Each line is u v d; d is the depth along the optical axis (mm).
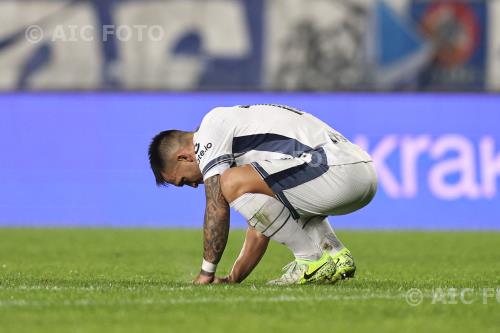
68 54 40812
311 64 40594
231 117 18172
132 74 40844
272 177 17641
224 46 40594
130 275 21766
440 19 40438
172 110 40812
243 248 18531
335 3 40531
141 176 40969
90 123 40969
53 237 35562
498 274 22656
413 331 12688
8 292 16469
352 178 17922
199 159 18125
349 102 40688
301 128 18219
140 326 12984
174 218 40906
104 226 40969
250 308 14500
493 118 40500
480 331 12773
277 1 40531
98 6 40656
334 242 19344
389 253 30094
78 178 41062
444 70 40562
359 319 13617
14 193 41312
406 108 40656
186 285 17844
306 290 16875
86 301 15203
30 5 40781
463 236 36969
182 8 40562
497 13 40281
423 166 40625
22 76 40969
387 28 40562
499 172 40500
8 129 41094
